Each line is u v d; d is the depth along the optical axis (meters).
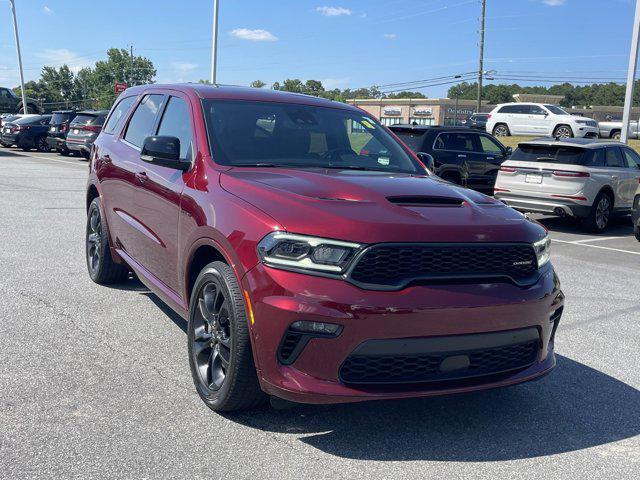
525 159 12.89
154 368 4.28
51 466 3.00
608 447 3.50
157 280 4.77
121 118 6.11
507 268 3.45
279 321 3.12
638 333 5.67
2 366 4.18
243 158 4.25
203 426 3.49
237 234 3.41
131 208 5.24
